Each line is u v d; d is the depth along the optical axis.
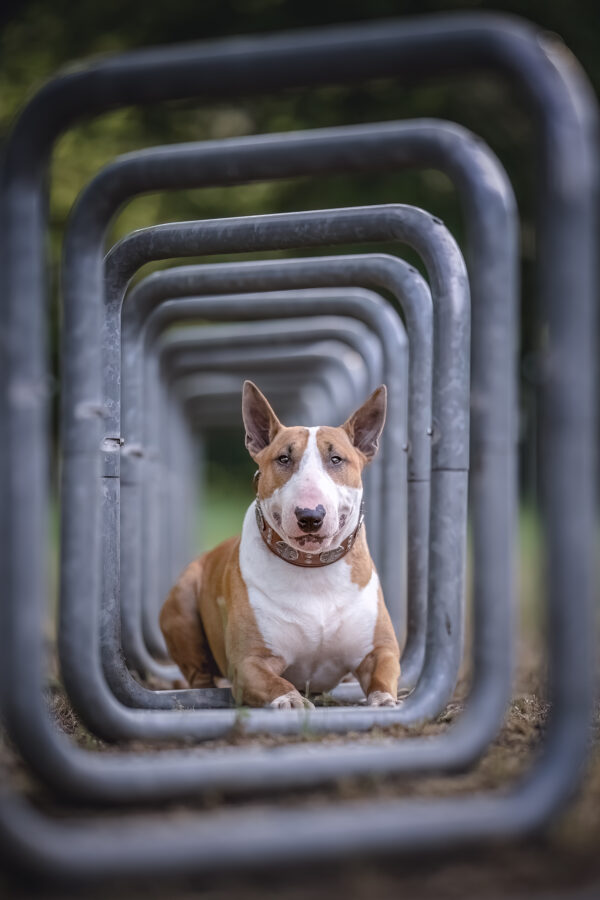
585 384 3.62
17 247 3.68
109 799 3.75
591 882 3.28
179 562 12.02
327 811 3.65
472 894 3.21
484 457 4.23
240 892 3.23
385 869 3.40
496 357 4.31
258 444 6.39
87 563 4.30
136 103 3.86
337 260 6.53
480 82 20.23
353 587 5.99
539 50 3.68
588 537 3.62
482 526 4.19
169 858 3.25
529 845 3.56
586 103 3.75
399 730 4.88
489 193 4.33
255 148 4.29
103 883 3.23
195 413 13.23
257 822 3.48
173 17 20.33
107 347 5.66
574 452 3.61
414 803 3.72
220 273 6.64
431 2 20.61
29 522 3.61
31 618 3.61
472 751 4.08
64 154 19.22
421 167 4.47
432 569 5.05
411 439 6.41
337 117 20.48
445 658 5.01
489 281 4.34
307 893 3.22
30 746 3.64
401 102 20.34
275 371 10.73
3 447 3.61
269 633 5.91
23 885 3.26
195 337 9.59
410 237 5.39
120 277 5.71
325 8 20.59
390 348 7.59
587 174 3.64
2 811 3.21
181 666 7.15
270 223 5.57
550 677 3.66
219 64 3.79
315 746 4.43
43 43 19.95
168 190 4.45
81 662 4.40
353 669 6.14
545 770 3.60
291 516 5.57
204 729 4.67
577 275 3.61
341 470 5.94
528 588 15.28
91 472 4.27
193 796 3.83
